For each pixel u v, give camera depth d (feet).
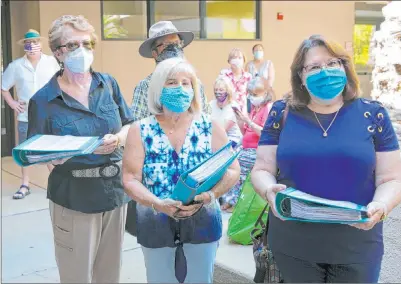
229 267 10.98
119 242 9.17
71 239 8.70
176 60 7.59
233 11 27.96
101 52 24.07
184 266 7.59
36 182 17.44
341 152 6.85
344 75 6.92
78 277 8.86
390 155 6.98
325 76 6.80
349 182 6.89
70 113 8.41
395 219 9.68
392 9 10.82
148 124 7.57
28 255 11.76
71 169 8.46
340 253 7.04
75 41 8.24
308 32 29.53
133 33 25.39
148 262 7.76
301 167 6.98
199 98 7.70
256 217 12.22
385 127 7.00
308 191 6.99
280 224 7.34
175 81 7.38
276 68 29.01
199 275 7.81
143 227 7.63
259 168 7.45
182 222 7.55
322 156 6.89
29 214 14.75
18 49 23.75
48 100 8.36
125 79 24.59
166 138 7.51
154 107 7.55
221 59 27.35
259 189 7.18
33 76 17.49
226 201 14.73
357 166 6.84
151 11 25.59
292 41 29.40
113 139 8.18
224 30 27.86
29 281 10.68
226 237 12.75
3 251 11.89
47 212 15.05
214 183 7.16
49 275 10.91
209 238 7.64
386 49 10.81
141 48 11.10
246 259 11.46
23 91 17.53
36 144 7.47
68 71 8.46
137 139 7.52
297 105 7.22
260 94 14.94
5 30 23.52
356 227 6.82
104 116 8.59
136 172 7.52
